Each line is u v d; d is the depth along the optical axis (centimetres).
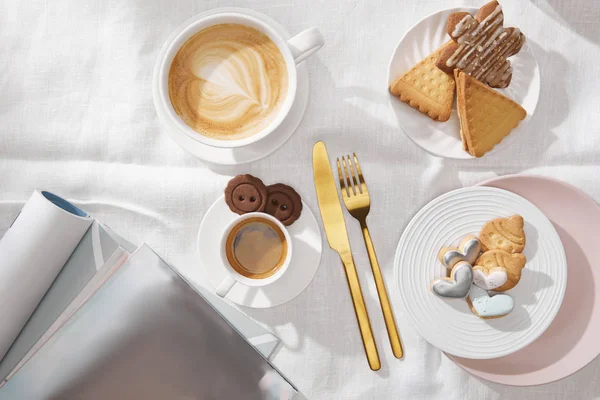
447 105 75
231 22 75
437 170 78
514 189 76
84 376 68
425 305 75
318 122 79
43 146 80
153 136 79
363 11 78
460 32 73
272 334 77
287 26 78
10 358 76
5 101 80
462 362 77
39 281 75
